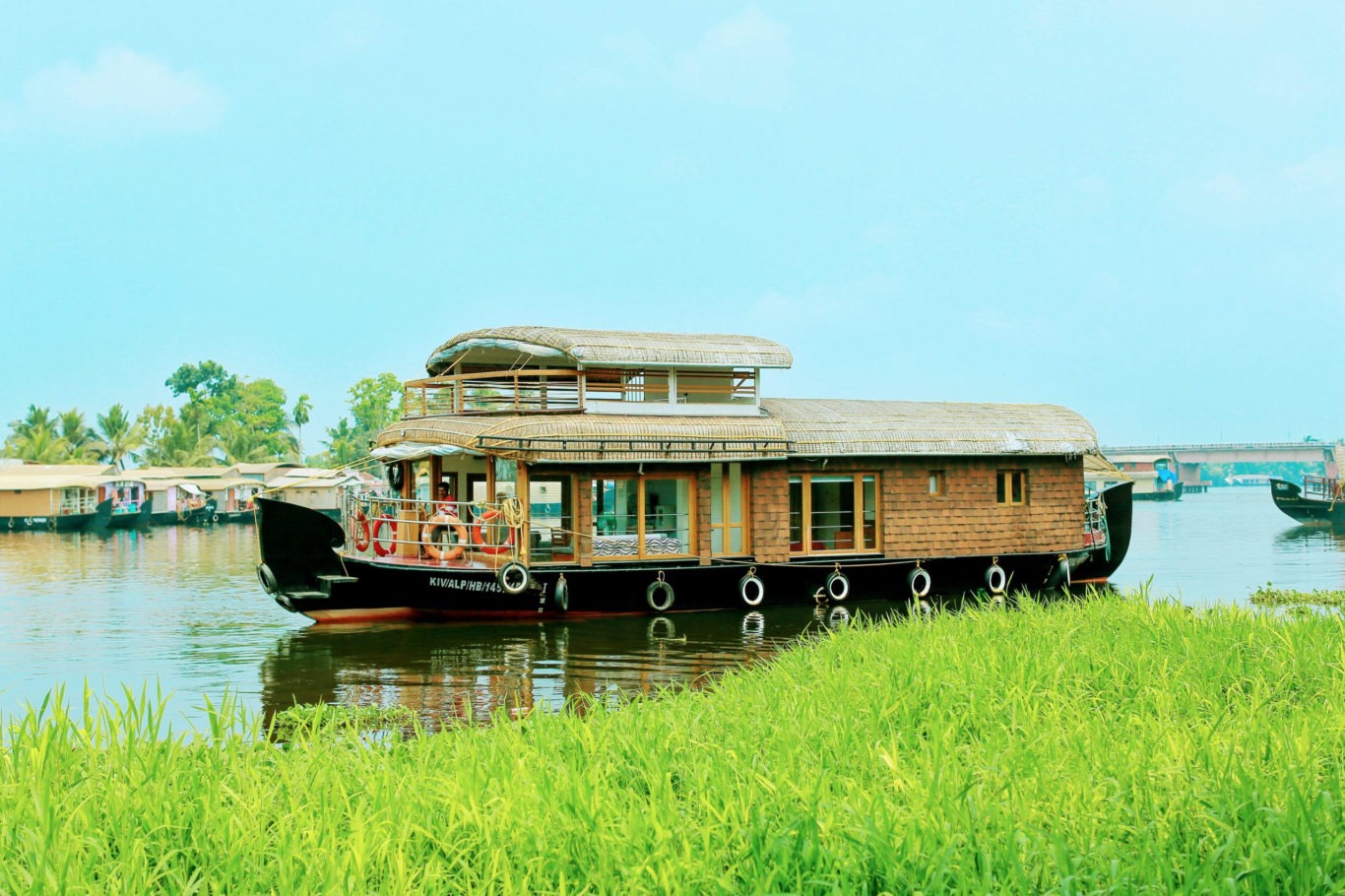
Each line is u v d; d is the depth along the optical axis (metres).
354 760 7.07
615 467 19.44
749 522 20.62
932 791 5.68
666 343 20.77
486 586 18.11
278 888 4.89
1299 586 23.52
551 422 18.80
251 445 91.50
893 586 21.19
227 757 6.88
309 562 17.64
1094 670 9.43
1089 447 22.86
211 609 21.38
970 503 22.09
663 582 19.23
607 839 5.31
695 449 19.52
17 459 73.62
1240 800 5.53
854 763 6.71
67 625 19.08
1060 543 22.81
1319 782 5.96
